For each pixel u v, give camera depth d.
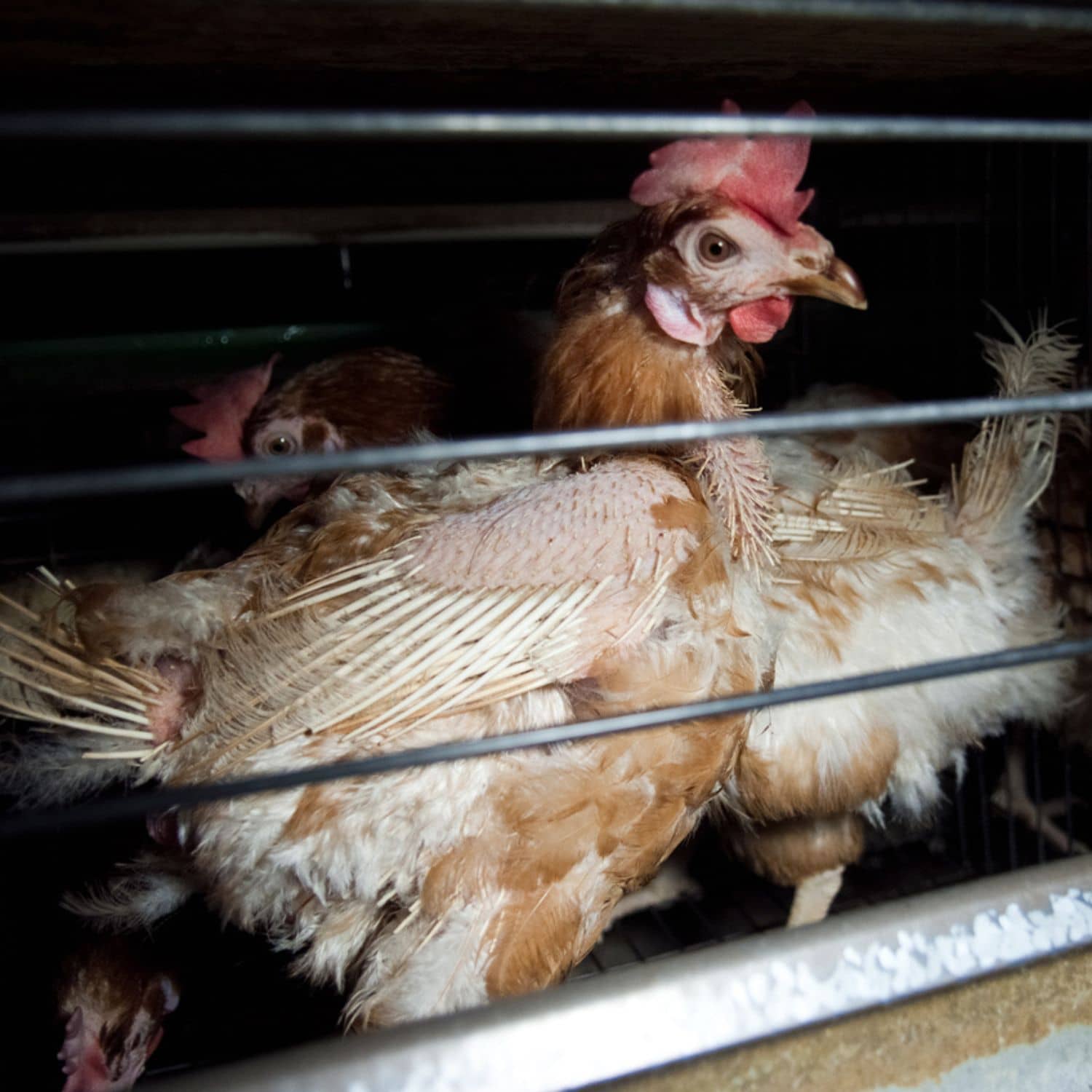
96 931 0.40
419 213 0.63
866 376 0.65
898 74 0.40
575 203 0.66
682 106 0.45
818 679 0.42
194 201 0.56
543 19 0.28
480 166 0.51
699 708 0.26
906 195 0.61
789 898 0.54
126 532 0.58
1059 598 0.53
